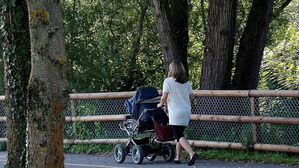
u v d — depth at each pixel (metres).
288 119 15.01
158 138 14.88
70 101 19.38
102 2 25.97
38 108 8.45
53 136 8.53
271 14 19.98
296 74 26.77
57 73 8.41
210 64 18.62
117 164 15.70
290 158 14.95
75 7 26.38
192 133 17.16
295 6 31.77
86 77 24.73
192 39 27.53
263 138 15.80
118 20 27.11
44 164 8.54
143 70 26.44
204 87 18.80
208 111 16.75
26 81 11.00
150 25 26.58
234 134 16.28
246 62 20.12
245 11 25.47
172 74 14.37
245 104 16.08
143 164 15.46
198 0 26.72
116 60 24.88
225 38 18.38
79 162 16.42
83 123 19.20
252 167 14.28
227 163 15.15
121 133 18.66
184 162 15.50
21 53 10.89
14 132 11.08
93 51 25.08
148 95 15.02
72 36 24.86
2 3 10.81
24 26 10.86
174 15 22.42
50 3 8.33
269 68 29.30
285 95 15.05
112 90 25.48
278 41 30.89
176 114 14.21
